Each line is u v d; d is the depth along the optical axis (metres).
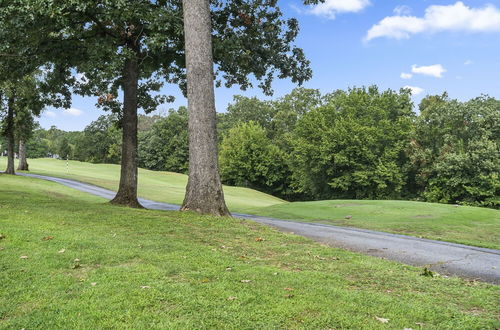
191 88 11.48
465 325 3.67
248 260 6.15
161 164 82.44
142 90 19.11
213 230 8.82
